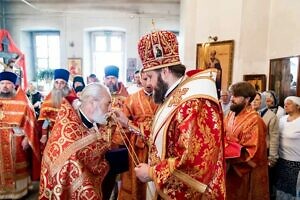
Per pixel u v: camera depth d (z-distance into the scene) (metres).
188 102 1.08
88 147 1.46
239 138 2.05
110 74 3.26
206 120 1.05
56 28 8.68
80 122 1.48
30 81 8.61
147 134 1.60
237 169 2.02
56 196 1.35
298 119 2.33
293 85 2.99
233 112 2.21
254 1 3.78
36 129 2.87
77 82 4.62
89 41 9.03
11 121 2.74
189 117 1.04
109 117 1.56
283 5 3.48
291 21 3.33
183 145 1.02
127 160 1.92
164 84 1.22
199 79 1.14
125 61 8.89
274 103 2.86
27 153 2.93
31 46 9.10
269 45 3.79
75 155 1.40
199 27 4.85
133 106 2.18
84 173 1.40
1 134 2.72
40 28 8.77
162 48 1.20
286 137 2.36
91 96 1.48
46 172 1.40
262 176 2.06
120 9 8.52
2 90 2.76
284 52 3.46
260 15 3.79
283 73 3.20
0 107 2.73
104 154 1.63
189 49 5.08
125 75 8.94
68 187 1.38
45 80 8.41
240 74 3.90
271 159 2.41
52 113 2.91
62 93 2.98
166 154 1.13
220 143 1.06
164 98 1.23
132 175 1.91
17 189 2.83
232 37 4.06
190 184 1.01
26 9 8.61
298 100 2.38
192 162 1.00
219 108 1.10
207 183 1.00
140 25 8.55
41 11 8.59
